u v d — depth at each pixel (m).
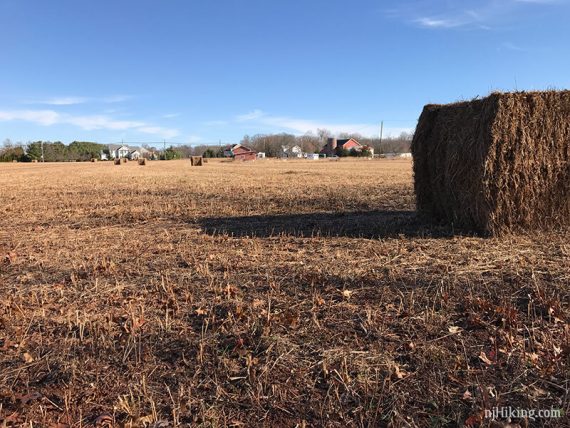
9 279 5.92
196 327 4.22
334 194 15.10
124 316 4.48
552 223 7.70
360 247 6.95
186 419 3.00
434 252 6.46
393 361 3.51
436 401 3.05
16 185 21.86
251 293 5.00
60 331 4.23
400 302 4.57
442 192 8.73
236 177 25.75
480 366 3.42
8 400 3.25
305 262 6.13
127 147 134.88
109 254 7.12
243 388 3.30
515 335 3.80
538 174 7.40
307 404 3.11
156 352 3.80
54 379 3.47
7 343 4.00
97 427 2.92
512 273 5.31
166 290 5.17
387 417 2.94
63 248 7.67
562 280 5.02
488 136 7.23
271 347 3.75
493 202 7.41
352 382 3.27
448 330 3.96
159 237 8.45
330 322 4.21
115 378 3.45
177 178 25.53
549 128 7.32
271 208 12.16
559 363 3.37
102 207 13.05
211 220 10.41
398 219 9.61
